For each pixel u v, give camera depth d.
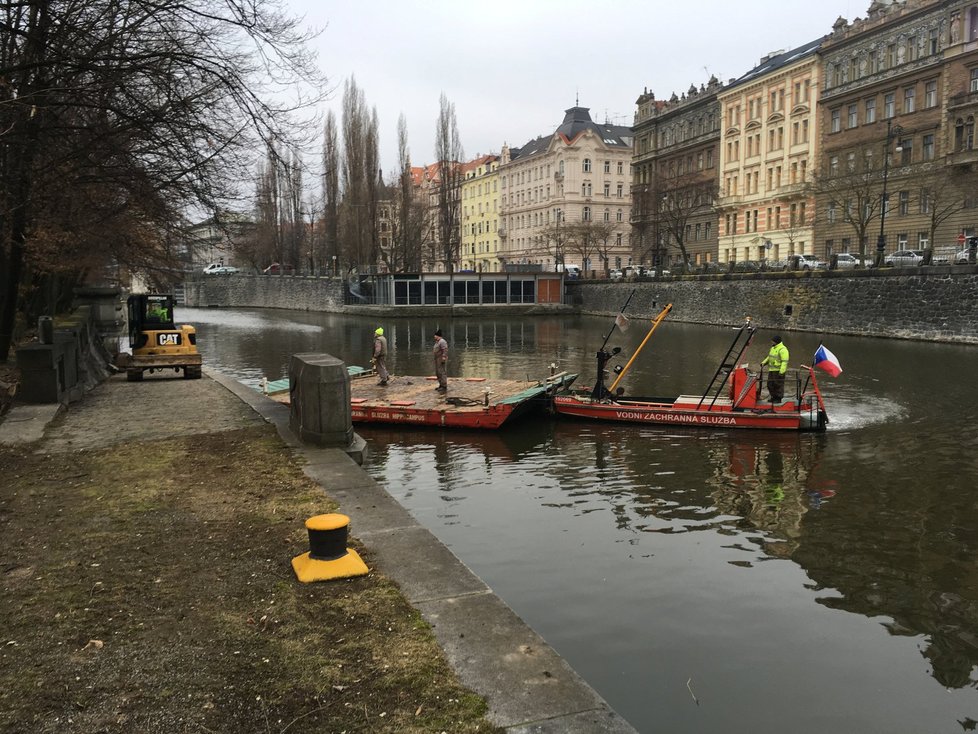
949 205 41.81
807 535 10.21
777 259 62.72
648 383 24.67
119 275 32.81
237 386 17.83
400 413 17.39
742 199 67.94
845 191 46.72
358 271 75.62
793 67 60.88
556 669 4.32
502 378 26.38
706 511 11.30
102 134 12.27
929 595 8.31
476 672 4.28
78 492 8.05
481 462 14.40
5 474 8.84
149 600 5.23
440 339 19.95
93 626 4.81
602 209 100.69
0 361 18.47
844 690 6.39
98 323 31.80
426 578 5.64
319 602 5.20
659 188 68.88
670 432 16.83
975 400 20.22
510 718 3.82
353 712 3.86
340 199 78.62
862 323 39.91
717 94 70.75
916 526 10.55
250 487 8.21
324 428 10.29
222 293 104.94
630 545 9.86
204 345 41.72
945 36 47.06
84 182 13.79
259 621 4.89
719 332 46.19
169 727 3.71
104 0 12.05
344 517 5.89
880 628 7.53
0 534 6.66
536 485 12.81
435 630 4.79
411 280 67.69
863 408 19.23
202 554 6.14
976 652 7.05
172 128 12.30
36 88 11.68
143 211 15.30
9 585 5.50
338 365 10.33
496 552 9.61
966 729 5.86
